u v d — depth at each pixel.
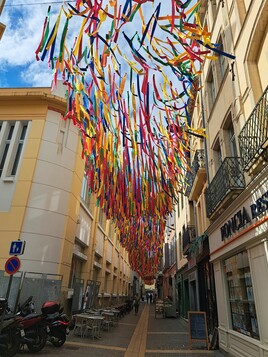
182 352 7.81
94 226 16.66
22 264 10.50
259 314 5.66
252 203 6.07
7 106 13.05
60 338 7.38
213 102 10.22
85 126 6.92
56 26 3.89
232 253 7.45
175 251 22.64
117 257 27.14
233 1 8.41
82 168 13.98
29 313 7.60
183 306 17.81
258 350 5.61
